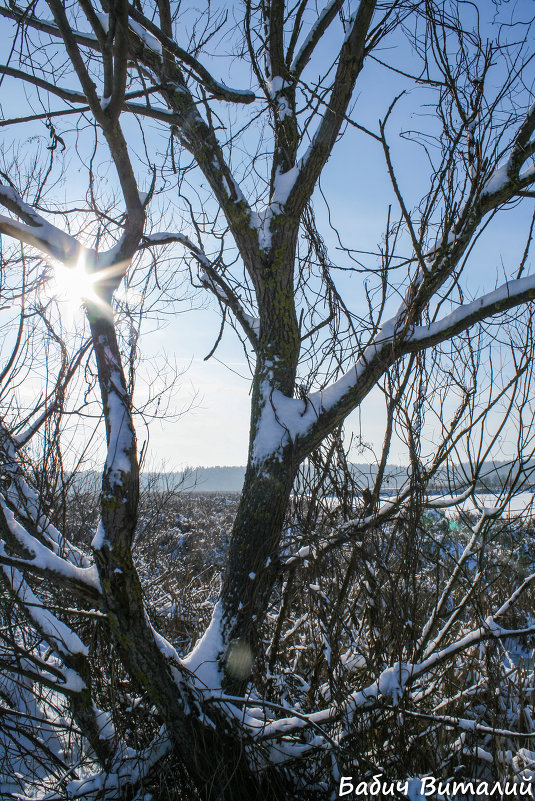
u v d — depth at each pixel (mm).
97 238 3260
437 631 3480
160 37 2789
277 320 2961
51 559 2371
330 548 2881
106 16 2432
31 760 3047
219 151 3045
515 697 3236
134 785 2553
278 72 3244
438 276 2826
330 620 2877
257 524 2719
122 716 2758
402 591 2893
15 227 2537
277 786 2500
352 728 2566
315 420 2791
